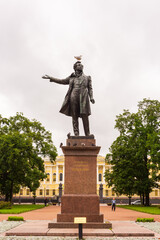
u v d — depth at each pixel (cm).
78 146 1140
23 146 3462
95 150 1147
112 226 1146
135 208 3231
